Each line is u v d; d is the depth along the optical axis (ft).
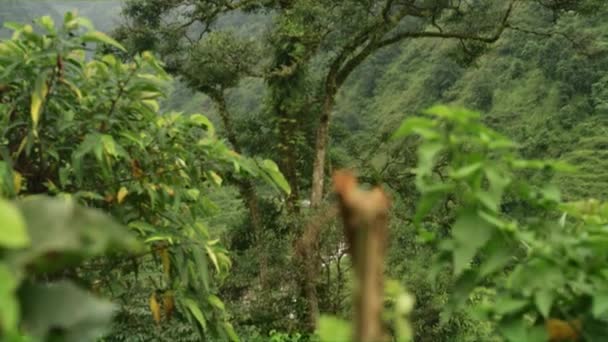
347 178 1.72
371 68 214.28
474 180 4.38
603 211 5.23
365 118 199.31
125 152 10.00
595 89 182.09
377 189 1.71
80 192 9.96
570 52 191.52
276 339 40.86
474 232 4.42
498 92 200.85
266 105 59.06
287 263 43.88
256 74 57.47
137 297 12.44
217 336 11.16
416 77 203.51
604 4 58.44
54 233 2.05
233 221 60.23
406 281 40.09
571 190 145.59
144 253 10.35
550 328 4.62
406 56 212.84
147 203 11.17
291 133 58.54
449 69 200.13
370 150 57.98
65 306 2.12
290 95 56.49
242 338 40.19
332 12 50.98
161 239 10.11
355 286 1.65
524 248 4.90
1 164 9.14
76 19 9.94
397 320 2.73
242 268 45.93
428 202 4.50
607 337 4.54
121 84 10.75
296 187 58.65
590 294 4.54
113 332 15.43
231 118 65.26
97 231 2.09
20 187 9.93
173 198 10.89
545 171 4.91
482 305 4.85
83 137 10.68
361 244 1.65
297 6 50.67
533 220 4.87
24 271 2.06
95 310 2.14
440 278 39.24
